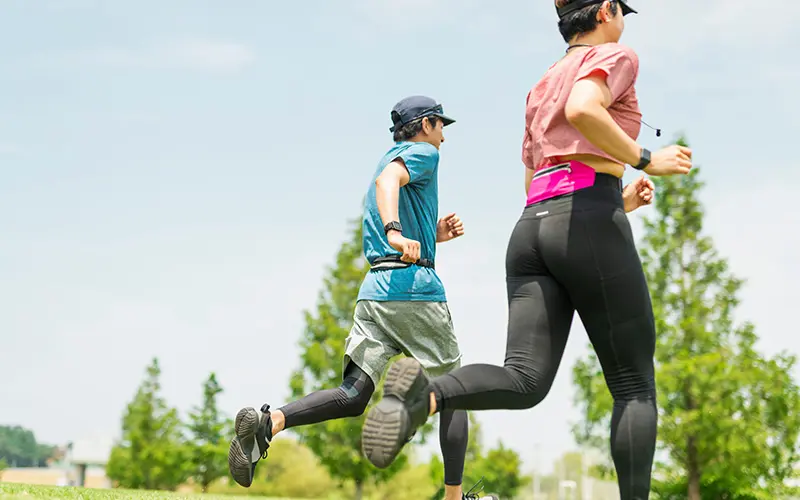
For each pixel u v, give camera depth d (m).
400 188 4.52
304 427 25.75
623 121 3.25
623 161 3.10
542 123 3.27
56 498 4.23
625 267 3.11
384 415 2.67
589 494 40.66
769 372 20.97
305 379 24.78
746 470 21.77
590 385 21.98
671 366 21.09
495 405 3.02
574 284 3.14
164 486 36.88
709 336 21.38
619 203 3.19
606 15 3.34
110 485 42.84
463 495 4.86
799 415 20.92
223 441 34.69
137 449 37.56
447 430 4.59
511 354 3.15
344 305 25.55
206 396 35.16
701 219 22.66
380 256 4.57
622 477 3.16
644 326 3.15
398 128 4.71
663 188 23.12
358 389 4.51
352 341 4.57
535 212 3.24
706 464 21.22
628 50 3.22
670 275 22.67
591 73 3.12
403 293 4.47
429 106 4.69
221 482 35.28
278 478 38.38
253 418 4.20
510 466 49.62
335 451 25.23
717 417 20.59
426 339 4.55
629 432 3.13
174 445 37.25
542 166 3.29
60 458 124.75
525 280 3.27
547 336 3.17
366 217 4.67
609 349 3.18
